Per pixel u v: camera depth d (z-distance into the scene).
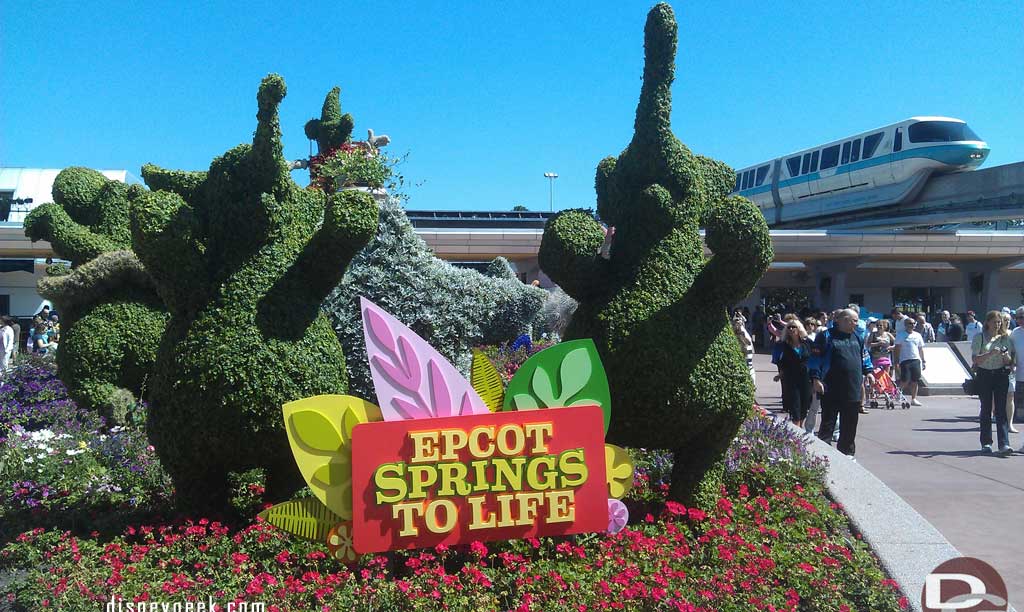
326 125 7.93
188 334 4.04
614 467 4.01
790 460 5.71
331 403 3.68
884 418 11.50
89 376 7.46
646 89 4.65
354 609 3.26
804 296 33.41
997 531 5.62
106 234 8.20
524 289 10.89
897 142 29.02
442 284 6.41
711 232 4.20
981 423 8.73
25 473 5.05
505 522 3.75
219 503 4.28
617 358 4.33
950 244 28.62
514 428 3.75
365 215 4.10
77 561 3.71
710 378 4.32
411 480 3.65
